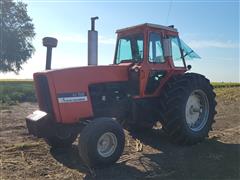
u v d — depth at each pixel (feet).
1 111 39.19
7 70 146.61
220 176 17.11
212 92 25.02
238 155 20.76
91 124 18.15
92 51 22.18
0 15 145.18
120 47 24.70
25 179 16.62
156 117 24.06
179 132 22.47
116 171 17.97
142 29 22.71
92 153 17.72
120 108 21.97
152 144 23.47
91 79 20.44
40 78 20.07
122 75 22.15
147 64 22.38
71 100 19.36
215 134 26.48
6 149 21.65
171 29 24.17
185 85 23.03
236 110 39.40
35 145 22.76
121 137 18.89
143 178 16.93
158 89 23.49
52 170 18.03
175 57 24.48
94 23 22.30
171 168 18.39
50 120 19.26
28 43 150.51
